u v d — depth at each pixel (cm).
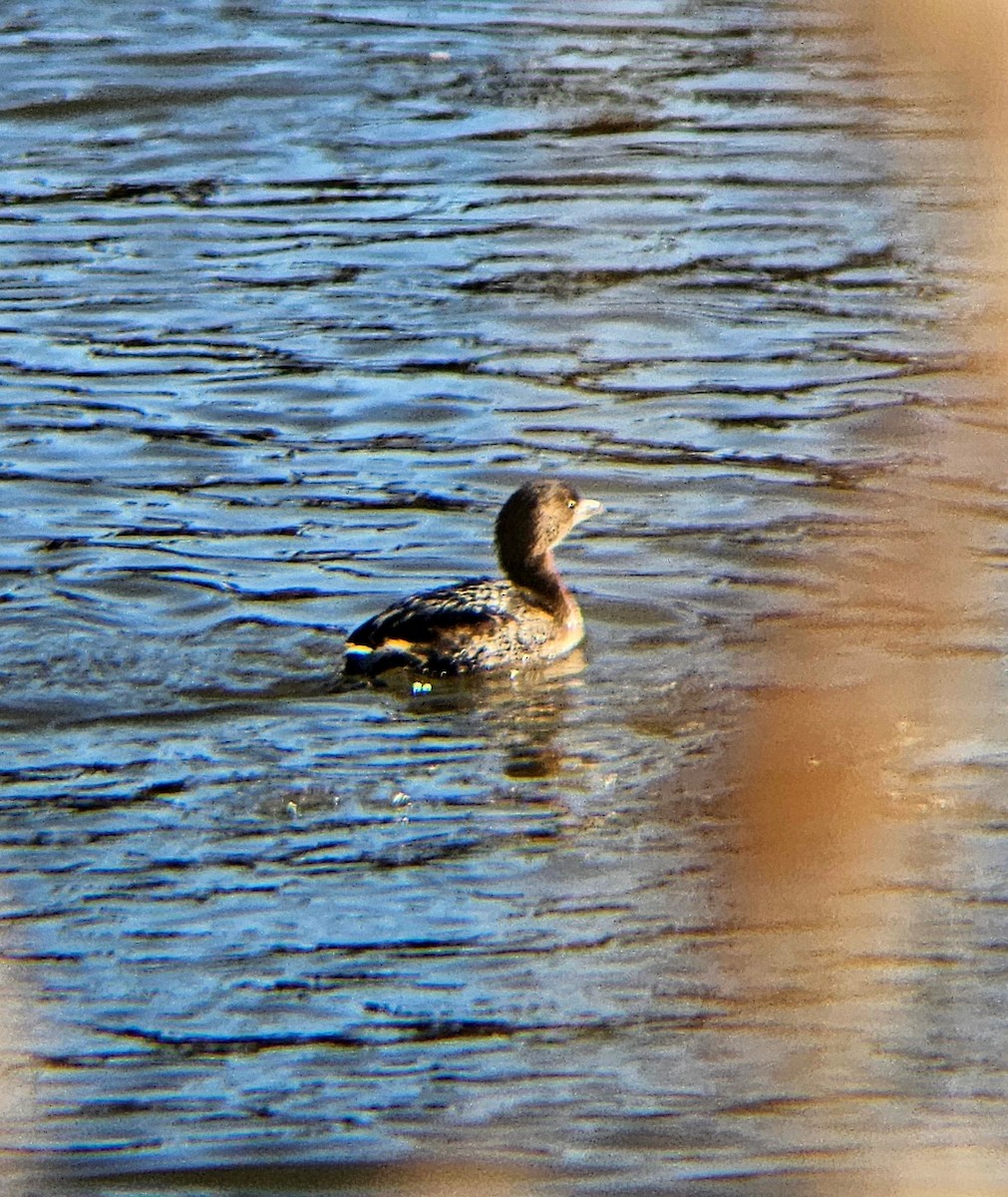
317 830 1297
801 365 2192
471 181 2822
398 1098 1025
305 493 1877
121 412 2062
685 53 3381
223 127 3058
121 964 1148
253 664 1540
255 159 2928
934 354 2211
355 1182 955
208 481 1903
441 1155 981
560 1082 1038
